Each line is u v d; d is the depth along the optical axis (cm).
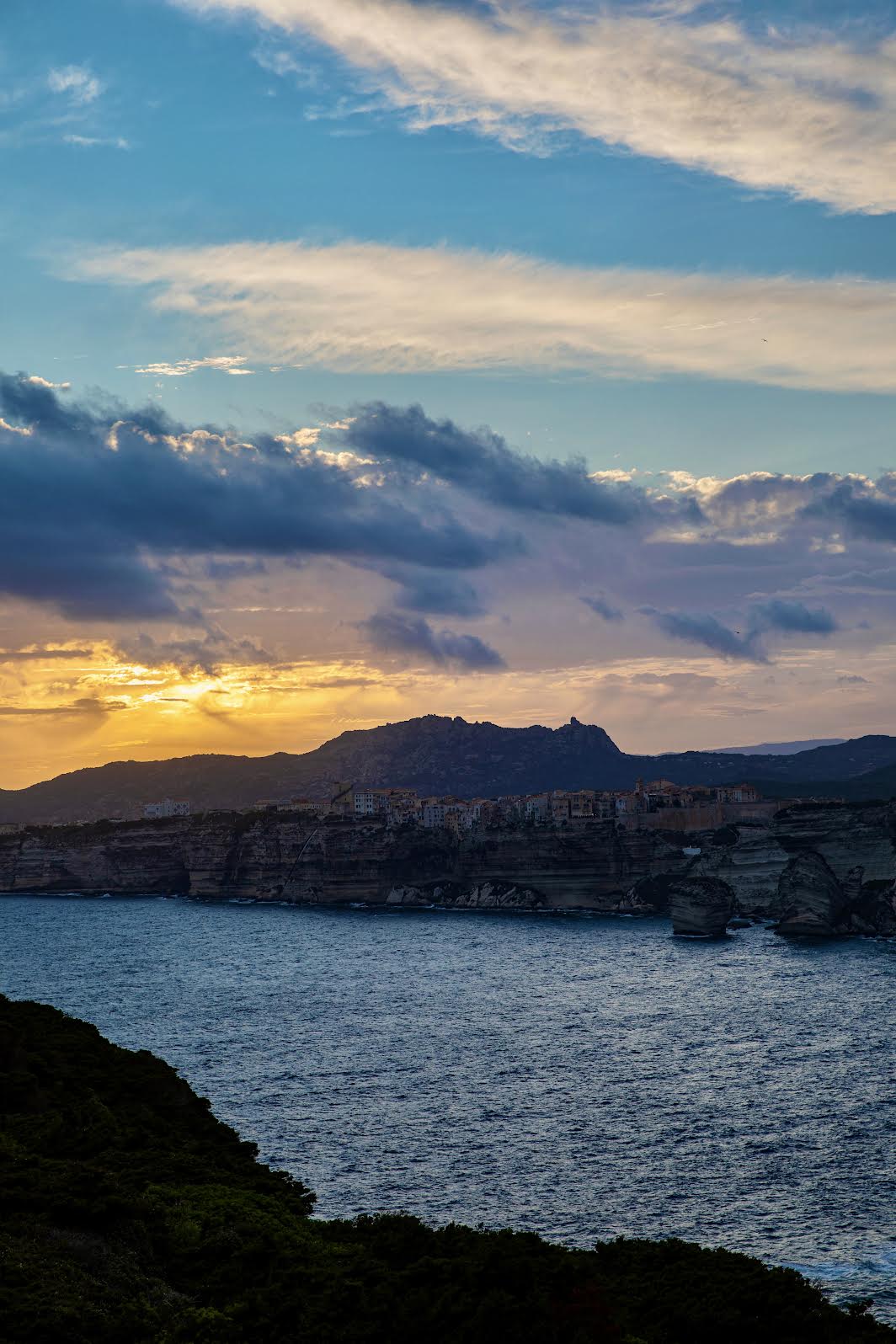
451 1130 11769
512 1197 9881
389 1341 5256
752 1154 10950
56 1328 4831
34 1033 8969
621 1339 5394
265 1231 6100
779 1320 6075
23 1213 5778
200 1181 6838
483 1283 5609
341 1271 5819
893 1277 8312
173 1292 5478
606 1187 10119
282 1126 11938
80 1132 7206
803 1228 9212
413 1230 6400
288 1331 5294
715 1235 9088
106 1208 5888
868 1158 10769
